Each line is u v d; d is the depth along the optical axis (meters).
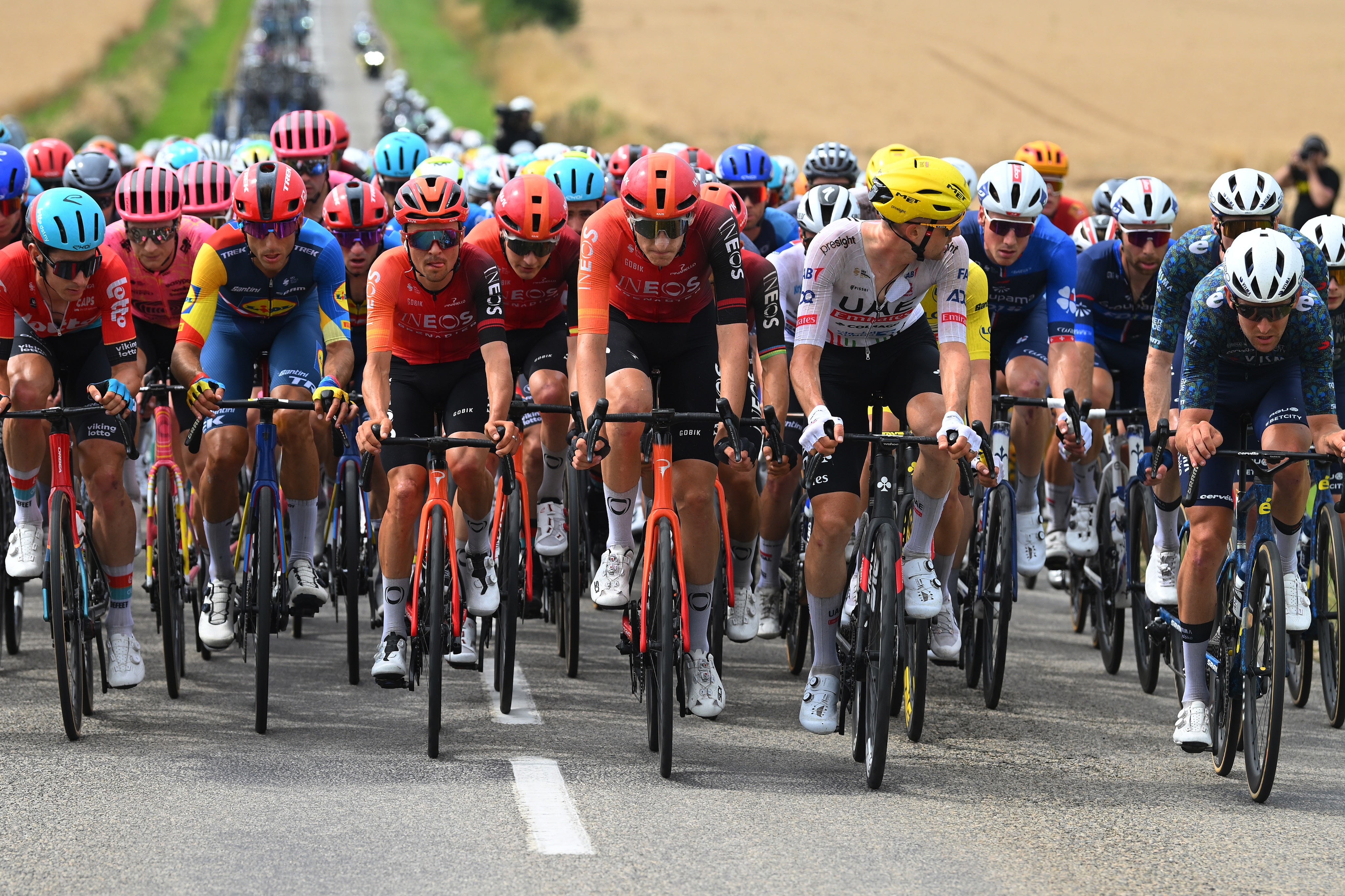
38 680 20.25
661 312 18.67
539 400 21.75
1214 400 16.95
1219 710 16.95
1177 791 16.19
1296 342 16.78
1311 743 18.38
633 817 14.57
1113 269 23.44
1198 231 18.59
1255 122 159.62
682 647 16.98
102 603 18.62
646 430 17.47
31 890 12.34
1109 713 19.94
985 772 16.77
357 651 20.38
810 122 163.88
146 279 21.86
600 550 24.27
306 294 20.58
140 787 15.27
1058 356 22.33
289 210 18.88
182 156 30.66
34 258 17.67
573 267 21.06
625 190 16.67
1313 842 14.39
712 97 182.12
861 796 15.63
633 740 17.72
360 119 158.62
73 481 18.84
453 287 18.48
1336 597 18.78
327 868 12.94
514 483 20.09
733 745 17.62
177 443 22.70
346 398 17.75
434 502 17.42
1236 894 12.87
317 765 16.22
